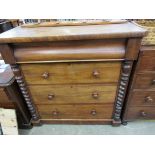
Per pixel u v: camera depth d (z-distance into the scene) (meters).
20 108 1.21
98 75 1.01
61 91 1.13
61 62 0.96
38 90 1.14
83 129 1.34
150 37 0.94
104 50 0.90
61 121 1.36
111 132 1.29
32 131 1.35
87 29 0.93
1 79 1.09
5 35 0.88
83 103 1.21
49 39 0.83
